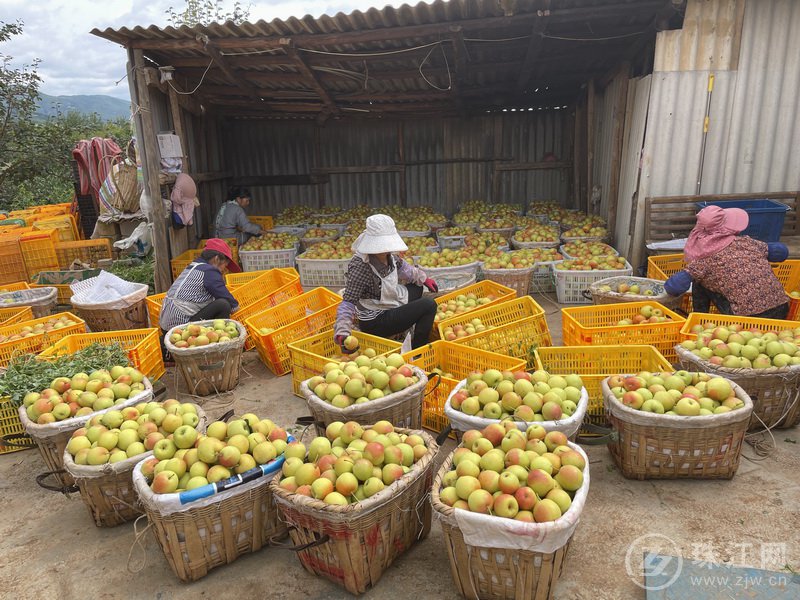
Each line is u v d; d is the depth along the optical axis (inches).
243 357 251.0
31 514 149.2
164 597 116.9
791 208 290.2
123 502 135.5
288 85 415.2
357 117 532.4
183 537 114.3
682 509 131.9
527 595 101.0
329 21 277.9
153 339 220.4
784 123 287.9
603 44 336.2
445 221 468.1
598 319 225.1
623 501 136.1
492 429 118.0
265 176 547.8
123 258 397.4
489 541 97.4
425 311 205.3
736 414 130.6
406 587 114.8
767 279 200.2
